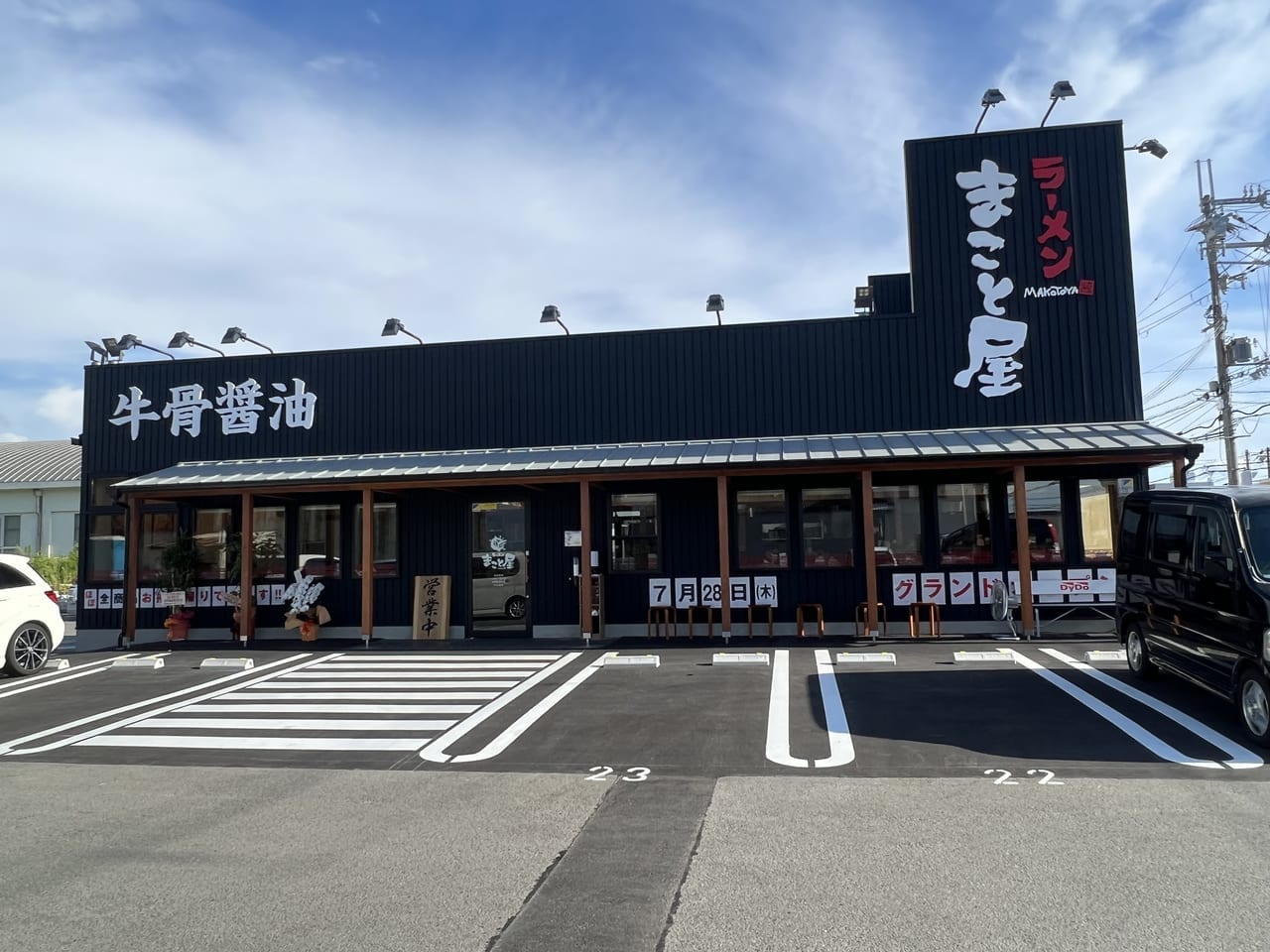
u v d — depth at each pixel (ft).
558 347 56.13
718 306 52.80
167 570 57.72
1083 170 51.80
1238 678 26.37
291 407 59.31
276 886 17.06
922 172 53.01
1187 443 43.78
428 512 55.72
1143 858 17.42
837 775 23.91
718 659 41.32
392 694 37.06
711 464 47.32
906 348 52.42
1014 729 28.22
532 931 14.79
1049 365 51.16
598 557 53.26
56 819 21.81
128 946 14.57
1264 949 13.60
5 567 44.65
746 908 15.48
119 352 63.05
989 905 15.34
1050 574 49.19
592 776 24.53
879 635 49.83
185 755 28.50
